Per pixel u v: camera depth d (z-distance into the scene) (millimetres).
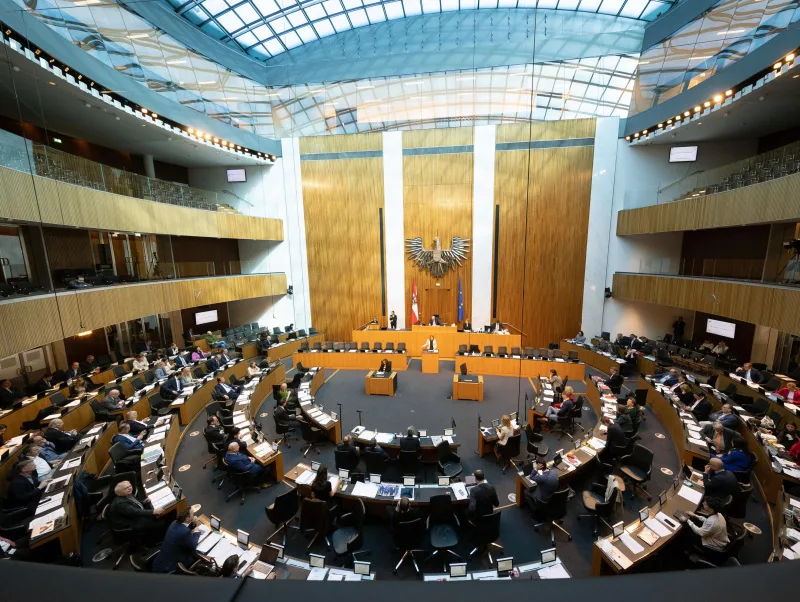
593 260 15469
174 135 13023
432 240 16375
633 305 15578
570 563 5344
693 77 12188
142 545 5445
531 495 5941
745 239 13047
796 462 6535
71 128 12312
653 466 7648
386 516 6199
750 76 9891
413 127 18703
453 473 6805
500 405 10758
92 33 10117
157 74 12328
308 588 835
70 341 12555
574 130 15008
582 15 15430
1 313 7457
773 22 9492
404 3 15531
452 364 14578
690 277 12219
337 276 17281
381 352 13945
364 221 16734
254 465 6848
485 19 15727
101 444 7676
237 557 4043
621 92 15617
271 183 17156
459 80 16531
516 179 15539
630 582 807
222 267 16344
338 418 8617
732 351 13805
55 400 9148
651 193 14227
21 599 813
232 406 9398
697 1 12094
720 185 11492
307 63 16844
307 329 17797
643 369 12656
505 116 17922
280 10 15164
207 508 6637
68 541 5223
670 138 13727
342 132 18562
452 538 5293
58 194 8844
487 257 16078
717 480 5363
